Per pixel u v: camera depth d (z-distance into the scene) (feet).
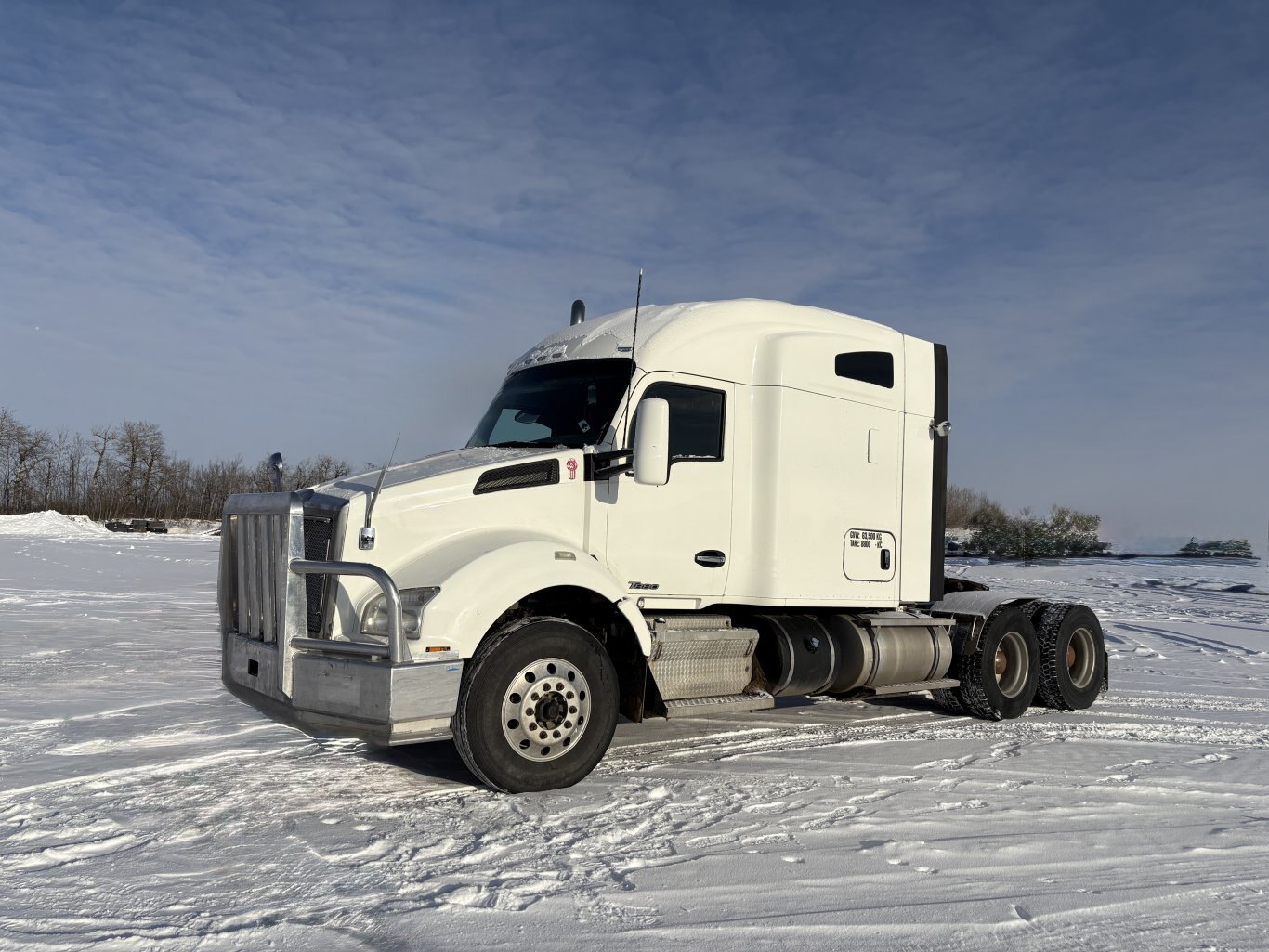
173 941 10.94
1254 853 14.87
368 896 12.39
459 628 16.90
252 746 21.11
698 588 21.86
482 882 12.94
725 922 11.72
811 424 23.67
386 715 16.02
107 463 275.18
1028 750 22.56
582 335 23.18
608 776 19.29
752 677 22.75
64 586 61.41
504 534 19.13
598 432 20.99
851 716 27.45
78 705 25.18
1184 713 28.86
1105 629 51.16
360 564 16.62
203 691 27.35
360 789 17.80
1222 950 11.20
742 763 20.62
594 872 13.41
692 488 21.80
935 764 20.86
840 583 24.18
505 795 17.49
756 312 23.80
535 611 19.38
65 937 11.00
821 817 16.39
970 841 15.16
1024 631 28.07
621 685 20.30
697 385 22.07
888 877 13.46
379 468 20.07
